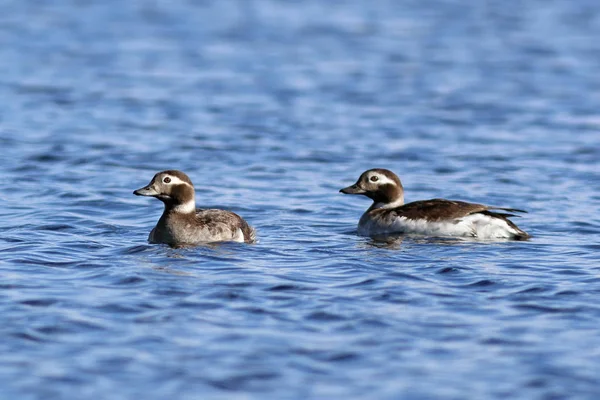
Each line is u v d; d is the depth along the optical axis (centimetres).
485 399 988
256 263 1468
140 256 1499
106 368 1046
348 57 3994
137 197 1983
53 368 1044
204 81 3466
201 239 1602
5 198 1942
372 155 2467
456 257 1520
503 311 1240
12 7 5106
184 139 2598
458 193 2097
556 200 2017
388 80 3550
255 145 2548
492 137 2695
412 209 1727
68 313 1202
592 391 1005
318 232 1739
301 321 1194
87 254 1507
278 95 3253
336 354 1091
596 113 3034
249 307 1241
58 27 4562
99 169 2253
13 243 1565
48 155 2367
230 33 4503
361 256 1527
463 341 1134
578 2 5566
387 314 1221
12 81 3362
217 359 1073
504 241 1653
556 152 2512
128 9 5131
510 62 3925
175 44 4209
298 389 1005
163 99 3141
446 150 2533
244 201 1983
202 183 2145
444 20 4959
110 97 3150
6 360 1061
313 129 2767
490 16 5088
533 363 1073
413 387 1013
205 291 1302
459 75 3656
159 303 1249
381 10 5241
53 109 2948
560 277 1397
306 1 5503
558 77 3628
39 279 1348
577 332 1166
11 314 1194
